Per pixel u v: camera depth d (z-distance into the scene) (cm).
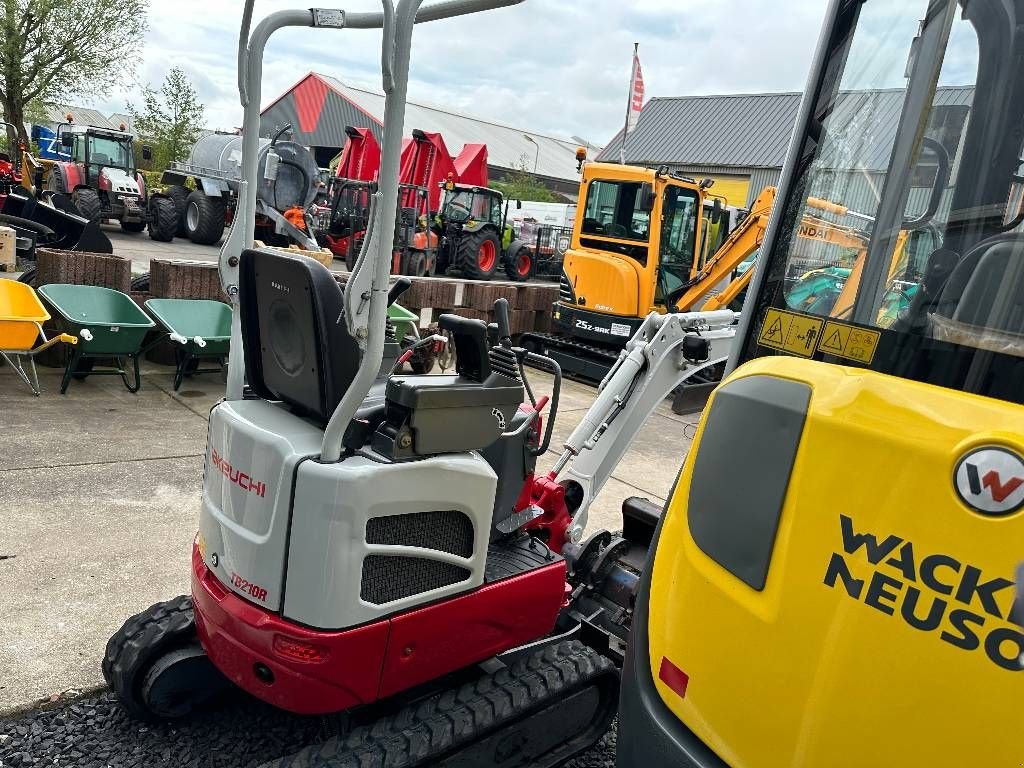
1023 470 109
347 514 184
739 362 183
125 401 584
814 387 137
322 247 1577
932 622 118
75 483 421
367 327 174
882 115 162
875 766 124
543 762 235
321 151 3044
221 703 264
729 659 144
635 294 844
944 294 149
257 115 223
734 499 146
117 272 666
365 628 194
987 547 112
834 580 129
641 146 2658
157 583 332
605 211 882
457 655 222
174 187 1541
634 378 340
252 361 228
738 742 143
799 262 173
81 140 1589
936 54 156
